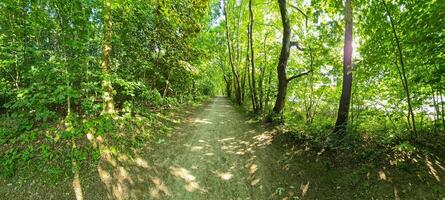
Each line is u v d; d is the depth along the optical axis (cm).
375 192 436
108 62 757
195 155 709
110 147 600
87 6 609
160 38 1166
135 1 908
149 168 600
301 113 1310
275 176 570
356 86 764
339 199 452
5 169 508
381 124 723
